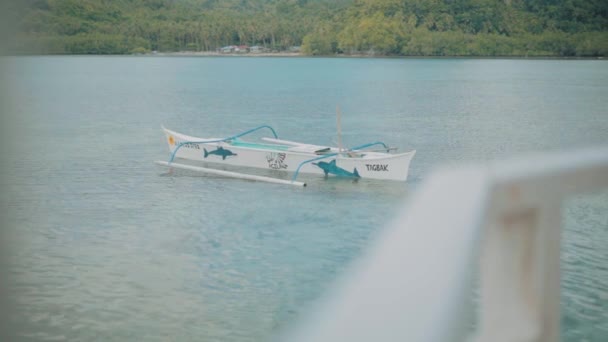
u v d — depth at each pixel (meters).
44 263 13.90
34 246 14.95
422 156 29.95
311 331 0.53
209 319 11.34
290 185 20.80
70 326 10.98
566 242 14.55
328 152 22.28
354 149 22.28
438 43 127.56
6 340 1.70
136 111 46.75
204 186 21.22
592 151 1.09
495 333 0.96
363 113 46.34
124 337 10.72
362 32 131.25
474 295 0.93
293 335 0.53
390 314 0.54
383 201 18.98
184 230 16.69
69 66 103.25
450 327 0.56
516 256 0.98
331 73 92.81
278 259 14.51
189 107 49.66
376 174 21.17
